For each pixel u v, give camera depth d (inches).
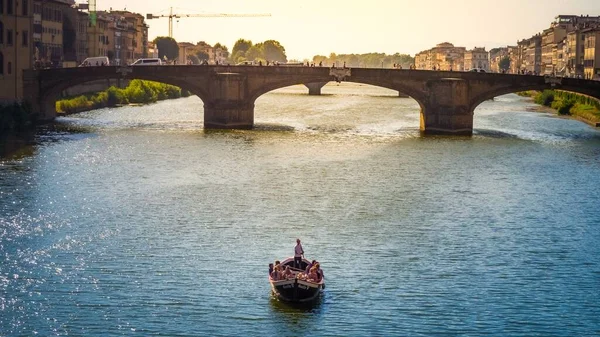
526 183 4448.8
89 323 2418.8
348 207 3772.1
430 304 2588.6
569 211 3791.8
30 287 2659.9
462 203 3912.4
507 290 2709.2
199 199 3870.6
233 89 6879.9
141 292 2642.7
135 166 4712.1
